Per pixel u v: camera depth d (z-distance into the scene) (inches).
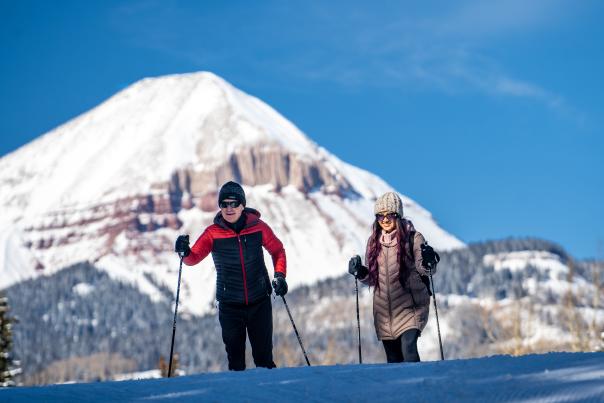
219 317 514.6
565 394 242.5
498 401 245.4
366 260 512.1
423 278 498.0
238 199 508.4
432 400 257.9
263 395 286.8
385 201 498.9
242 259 508.7
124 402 283.3
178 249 510.9
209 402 277.6
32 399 294.7
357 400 270.4
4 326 2586.1
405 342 485.7
